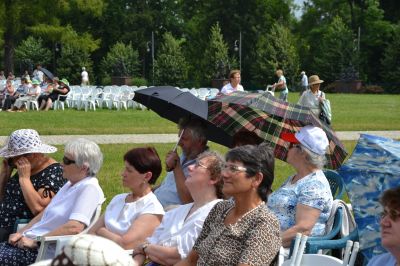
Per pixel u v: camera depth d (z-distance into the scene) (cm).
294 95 10375
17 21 11444
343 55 13500
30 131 1265
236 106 1474
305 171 1114
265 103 1327
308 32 16875
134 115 5409
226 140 1499
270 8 16350
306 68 16288
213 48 12862
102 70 13625
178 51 12912
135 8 16550
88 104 6388
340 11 16738
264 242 831
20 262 1145
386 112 6144
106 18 16038
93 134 3881
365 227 979
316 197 1078
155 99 1543
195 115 1416
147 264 1021
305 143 1105
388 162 961
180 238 994
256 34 15962
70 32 12019
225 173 862
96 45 12388
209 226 891
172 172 1323
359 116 5538
